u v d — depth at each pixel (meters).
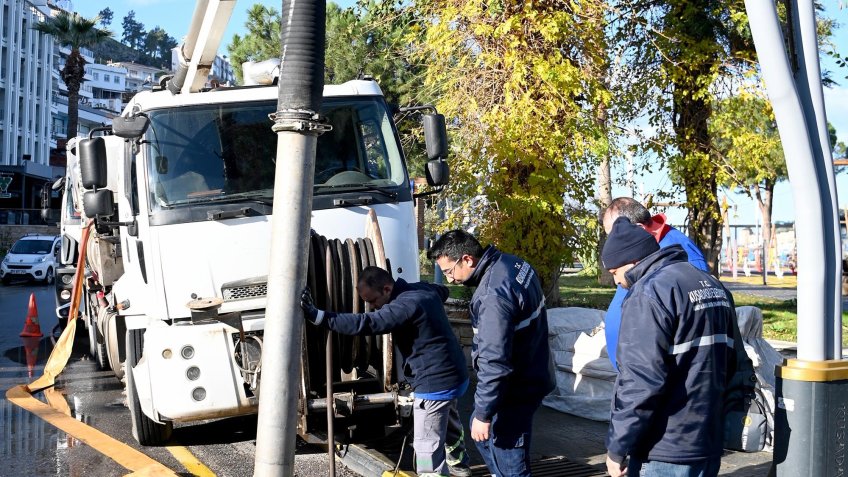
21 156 71.62
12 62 69.00
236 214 6.86
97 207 7.05
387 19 12.47
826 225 4.51
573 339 8.71
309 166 4.51
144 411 7.00
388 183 7.35
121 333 8.77
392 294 5.48
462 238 4.86
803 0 4.55
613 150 11.61
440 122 7.71
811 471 4.39
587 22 10.73
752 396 3.85
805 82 4.55
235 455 7.30
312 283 6.34
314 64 4.50
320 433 7.91
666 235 5.64
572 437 7.58
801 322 4.52
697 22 13.15
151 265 6.77
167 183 6.91
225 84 8.11
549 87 10.32
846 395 4.45
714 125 13.15
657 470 3.72
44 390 10.45
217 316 6.48
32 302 15.51
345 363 6.42
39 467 6.90
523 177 10.69
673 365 3.66
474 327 4.81
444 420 5.42
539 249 10.48
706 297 3.71
